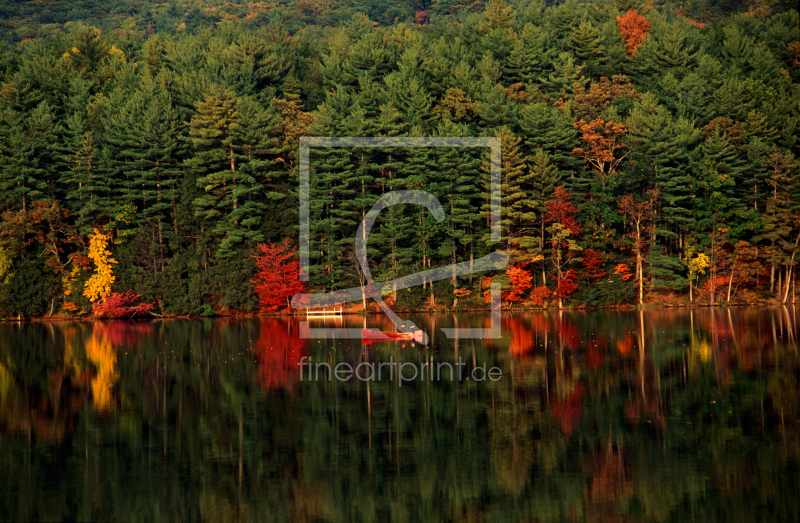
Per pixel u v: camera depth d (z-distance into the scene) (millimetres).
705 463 22781
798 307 74375
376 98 88312
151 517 19500
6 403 31938
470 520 19188
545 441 25344
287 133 80688
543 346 47094
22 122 77875
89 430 27422
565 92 92938
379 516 19516
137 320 74375
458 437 26031
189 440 26062
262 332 59312
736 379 34250
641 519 19047
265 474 22625
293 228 77750
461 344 49250
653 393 31875
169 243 79000
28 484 21812
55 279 76125
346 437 26281
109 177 78188
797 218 77375
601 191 79750
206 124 78562
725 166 77750
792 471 21922
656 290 81875
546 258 78750
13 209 76125
